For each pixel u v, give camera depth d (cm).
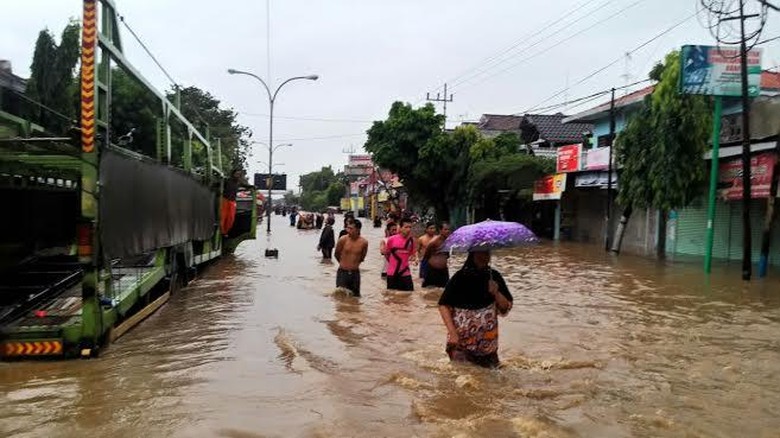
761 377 643
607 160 2622
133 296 862
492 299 651
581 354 734
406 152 3894
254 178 6003
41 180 1090
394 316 964
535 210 3628
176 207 1088
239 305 1079
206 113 5575
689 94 1725
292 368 651
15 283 975
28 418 496
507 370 647
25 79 1817
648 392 583
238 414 506
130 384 592
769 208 1569
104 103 726
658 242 2461
